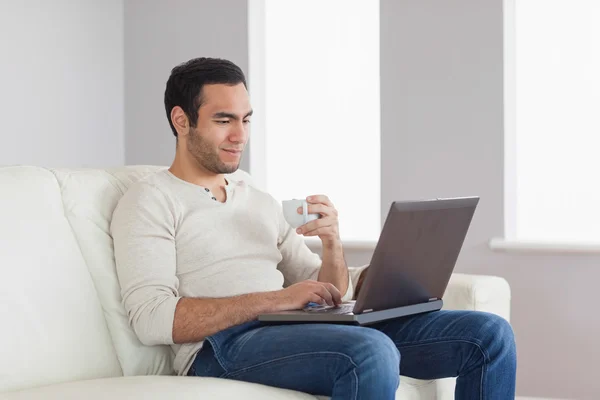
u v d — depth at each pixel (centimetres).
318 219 232
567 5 385
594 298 363
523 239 381
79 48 417
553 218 390
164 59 433
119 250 207
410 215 197
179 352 205
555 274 368
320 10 429
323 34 429
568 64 386
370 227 421
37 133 395
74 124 414
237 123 223
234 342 197
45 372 188
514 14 382
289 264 248
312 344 185
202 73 221
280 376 189
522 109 393
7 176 204
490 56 377
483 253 378
